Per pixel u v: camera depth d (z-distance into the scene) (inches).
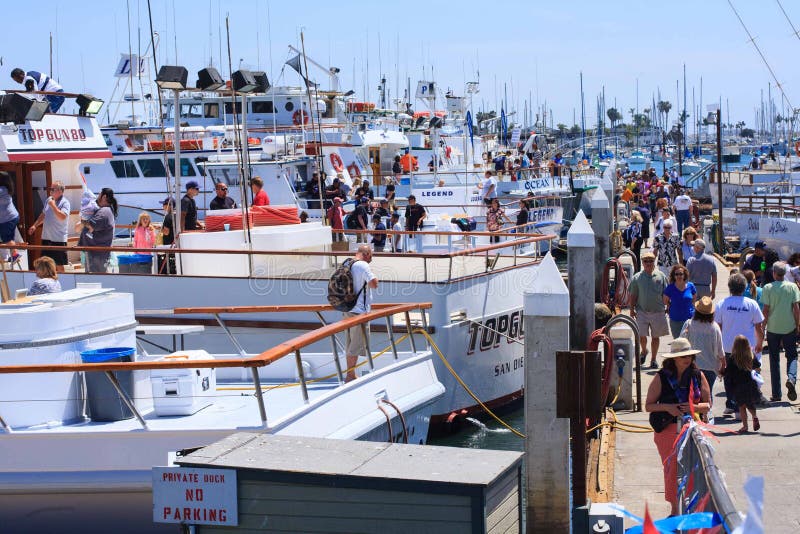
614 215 1251.8
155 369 332.2
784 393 526.9
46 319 344.5
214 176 944.9
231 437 267.0
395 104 1742.1
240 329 560.7
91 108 692.1
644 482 394.9
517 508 251.6
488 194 1135.0
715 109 1336.1
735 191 1638.8
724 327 477.4
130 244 733.9
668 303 571.5
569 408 319.0
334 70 1235.2
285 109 1125.7
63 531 328.8
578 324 582.6
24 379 333.7
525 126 3644.2
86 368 323.9
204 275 571.2
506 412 609.9
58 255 617.3
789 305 494.0
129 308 382.3
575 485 329.7
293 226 652.1
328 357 435.5
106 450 324.5
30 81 680.4
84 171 1004.6
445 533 228.8
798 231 1115.9
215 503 240.1
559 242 1192.8
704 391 340.2
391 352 442.9
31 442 325.1
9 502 327.3
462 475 232.4
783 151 3545.8
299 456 248.4
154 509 243.8
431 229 916.6
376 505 232.4
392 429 388.5
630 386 516.1
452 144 1536.7
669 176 2247.8
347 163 1118.4
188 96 1136.8
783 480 371.6
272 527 238.7
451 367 547.8
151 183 999.6
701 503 234.1
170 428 326.3
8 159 627.2
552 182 1358.3
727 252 1244.5
